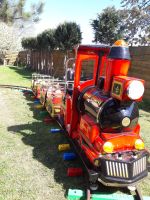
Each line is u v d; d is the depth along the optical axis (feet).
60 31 24.50
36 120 10.41
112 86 5.61
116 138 5.53
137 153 5.57
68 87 8.50
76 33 24.20
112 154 5.50
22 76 25.50
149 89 13.94
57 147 7.87
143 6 19.15
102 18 21.47
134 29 19.77
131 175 5.38
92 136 5.80
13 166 6.71
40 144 8.07
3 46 44.83
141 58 14.56
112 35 21.27
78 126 7.05
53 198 5.57
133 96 5.25
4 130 9.18
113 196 5.53
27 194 5.66
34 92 14.40
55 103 9.55
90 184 5.70
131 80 5.22
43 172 6.50
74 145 7.11
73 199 5.54
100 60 7.11
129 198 5.49
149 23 19.22
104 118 5.59
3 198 5.49
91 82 7.30
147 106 13.43
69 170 6.35
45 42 28.78
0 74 26.53
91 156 5.69
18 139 8.43
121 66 5.63
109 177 5.38
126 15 19.89
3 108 12.05
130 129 5.74
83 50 6.99
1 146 7.83
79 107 6.88
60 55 24.16
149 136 9.18
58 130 9.08
